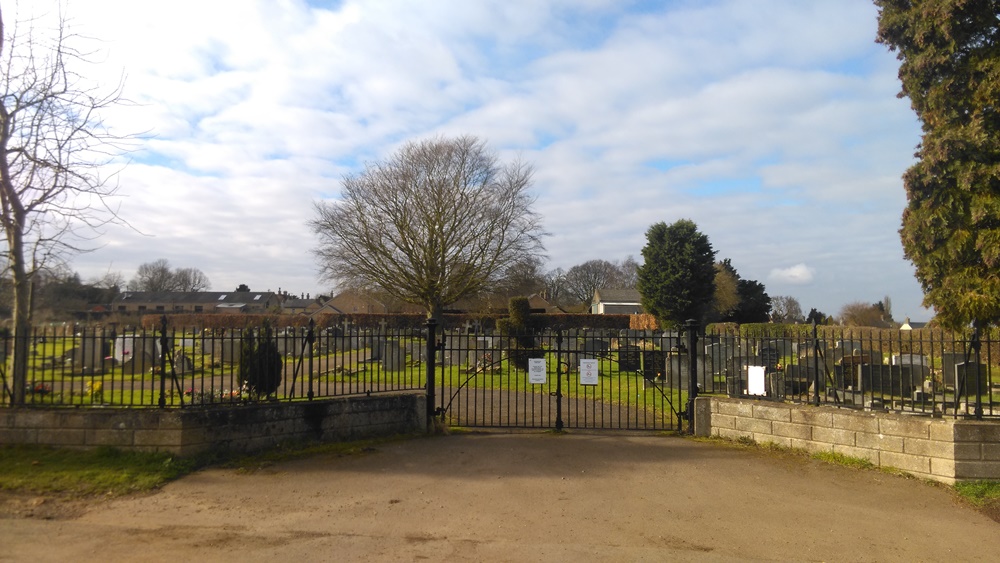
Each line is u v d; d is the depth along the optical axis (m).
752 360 17.55
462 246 43.56
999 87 12.87
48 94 9.00
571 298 91.69
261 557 5.31
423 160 43.66
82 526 5.95
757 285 58.00
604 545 5.76
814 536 6.11
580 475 8.10
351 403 9.79
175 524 6.09
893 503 7.12
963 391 9.79
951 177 13.90
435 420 10.76
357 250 43.47
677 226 49.66
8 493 6.73
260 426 8.80
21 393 8.73
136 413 8.15
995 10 13.30
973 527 6.40
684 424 11.20
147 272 93.44
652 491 7.48
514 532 6.05
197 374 16.20
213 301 93.31
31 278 9.52
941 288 14.32
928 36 14.07
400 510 6.64
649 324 49.78
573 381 18.94
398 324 52.25
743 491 7.52
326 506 6.73
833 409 9.02
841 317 56.94
